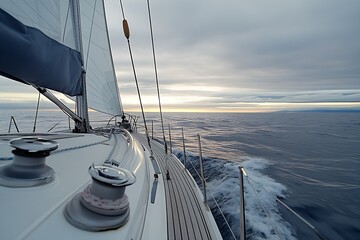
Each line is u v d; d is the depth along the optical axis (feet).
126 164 5.56
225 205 19.17
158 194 6.41
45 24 6.47
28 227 2.50
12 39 4.33
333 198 27.73
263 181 32.01
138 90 9.86
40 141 3.41
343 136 111.86
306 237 16.58
